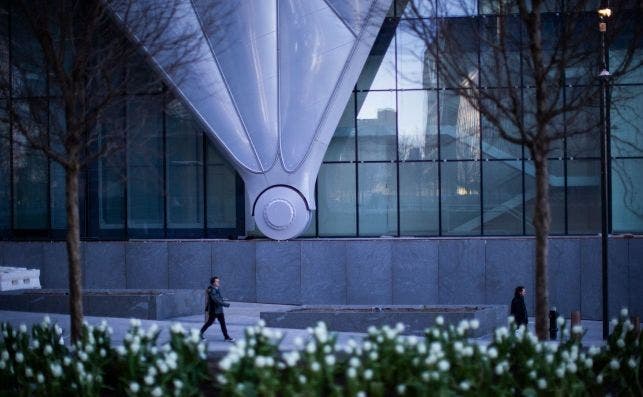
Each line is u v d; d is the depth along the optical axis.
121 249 34.47
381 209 34.62
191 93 32.91
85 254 34.62
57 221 35.88
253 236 35.06
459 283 32.72
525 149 33.84
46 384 13.20
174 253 34.16
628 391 13.86
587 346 18.77
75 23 25.81
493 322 25.30
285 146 33.22
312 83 32.94
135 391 12.27
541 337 16.31
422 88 34.25
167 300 28.39
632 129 33.62
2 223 36.00
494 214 34.06
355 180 34.69
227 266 33.81
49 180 35.62
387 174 34.53
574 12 17.19
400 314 24.30
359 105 34.59
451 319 23.94
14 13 33.88
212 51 32.88
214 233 35.50
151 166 35.53
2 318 26.23
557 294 32.44
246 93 33.00
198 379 13.92
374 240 33.06
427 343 13.09
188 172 35.50
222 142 33.28
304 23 32.81
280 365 12.62
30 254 35.09
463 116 34.09
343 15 32.56
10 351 15.26
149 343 14.36
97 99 23.22
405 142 34.41
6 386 14.33
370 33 32.38
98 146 34.34
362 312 24.62
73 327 17.75
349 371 11.68
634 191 33.72
